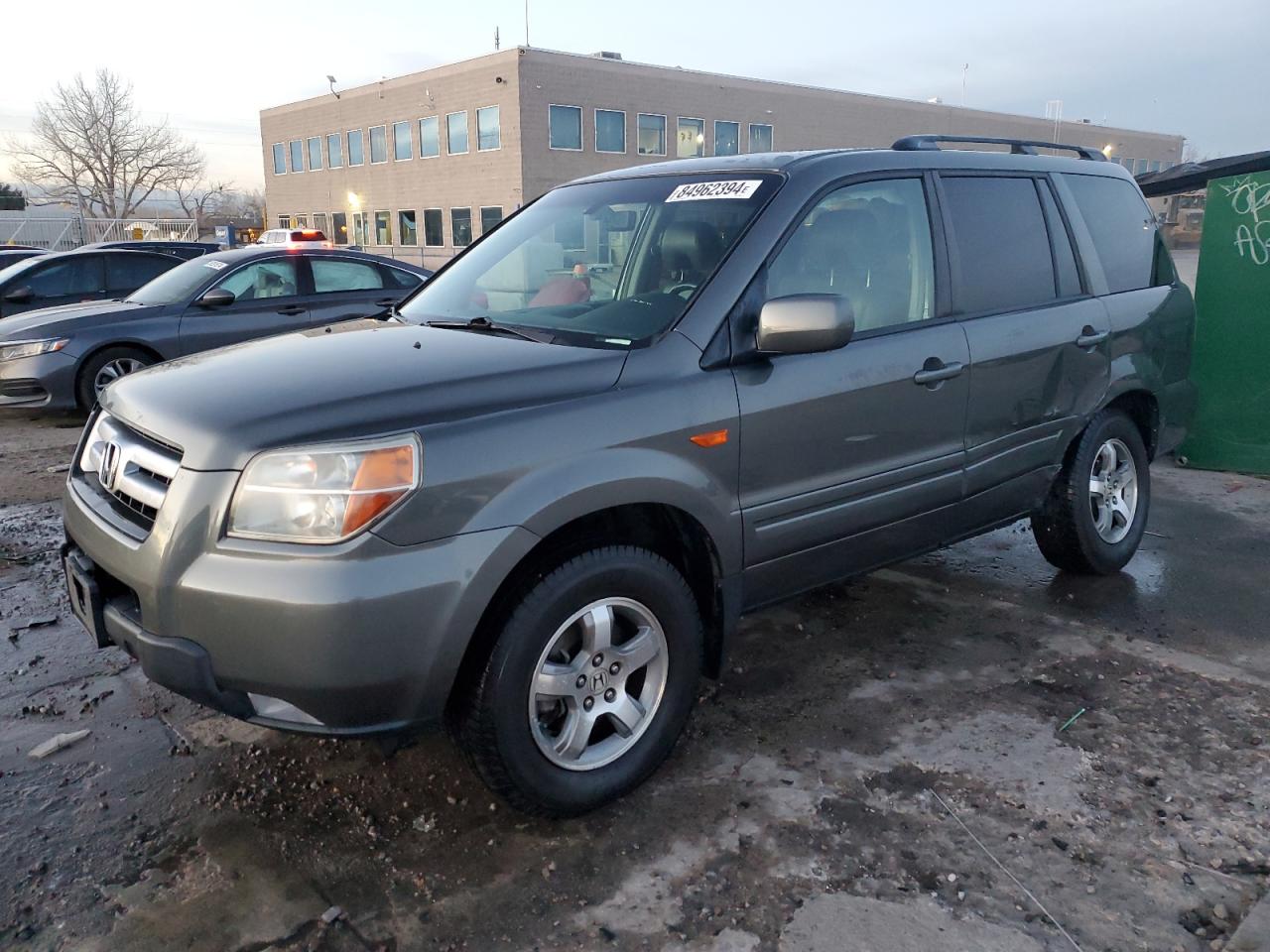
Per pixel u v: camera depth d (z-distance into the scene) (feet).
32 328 26.18
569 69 118.93
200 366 9.71
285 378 8.86
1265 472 20.95
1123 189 15.51
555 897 8.09
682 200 11.21
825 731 10.70
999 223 12.94
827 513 10.66
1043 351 12.91
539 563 8.55
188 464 7.95
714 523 9.55
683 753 10.28
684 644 9.57
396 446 7.70
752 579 10.23
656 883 8.27
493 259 12.59
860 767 9.99
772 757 10.19
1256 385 20.70
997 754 10.21
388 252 143.54
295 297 28.78
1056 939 7.57
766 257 10.19
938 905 7.96
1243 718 10.92
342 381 8.63
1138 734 10.59
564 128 120.47
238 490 7.75
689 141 131.13
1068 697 11.43
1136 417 15.78
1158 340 15.15
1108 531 15.03
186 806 9.31
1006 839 8.80
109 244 41.34
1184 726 10.75
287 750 10.29
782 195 10.57
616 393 8.94
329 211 154.92
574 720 8.95
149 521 8.41
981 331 12.14
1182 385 15.96
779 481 10.12
